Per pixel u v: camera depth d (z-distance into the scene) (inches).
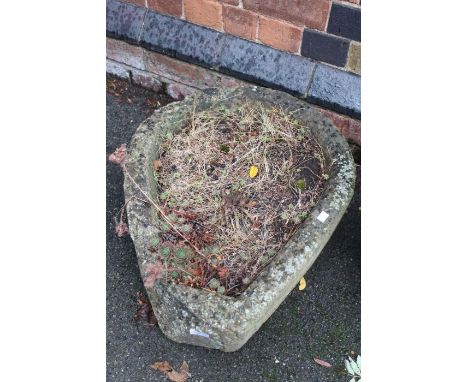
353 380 73.3
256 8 80.6
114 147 94.0
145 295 80.1
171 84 97.0
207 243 75.2
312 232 70.1
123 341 77.0
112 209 86.7
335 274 81.0
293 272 67.4
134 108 98.6
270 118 81.4
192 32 87.9
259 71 86.3
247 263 73.4
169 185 79.2
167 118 80.7
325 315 78.3
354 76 81.9
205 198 78.7
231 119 83.0
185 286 67.7
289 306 78.9
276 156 80.9
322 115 79.6
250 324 65.2
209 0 82.7
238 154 81.5
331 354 75.7
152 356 75.9
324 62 82.7
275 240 74.9
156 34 89.9
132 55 94.9
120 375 75.0
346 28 77.1
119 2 90.2
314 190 77.0
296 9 78.0
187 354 75.7
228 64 87.7
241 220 77.0
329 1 75.3
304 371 74.7
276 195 78.2
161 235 71.9
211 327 65.8
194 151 81.1
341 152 76.2
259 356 75.6
